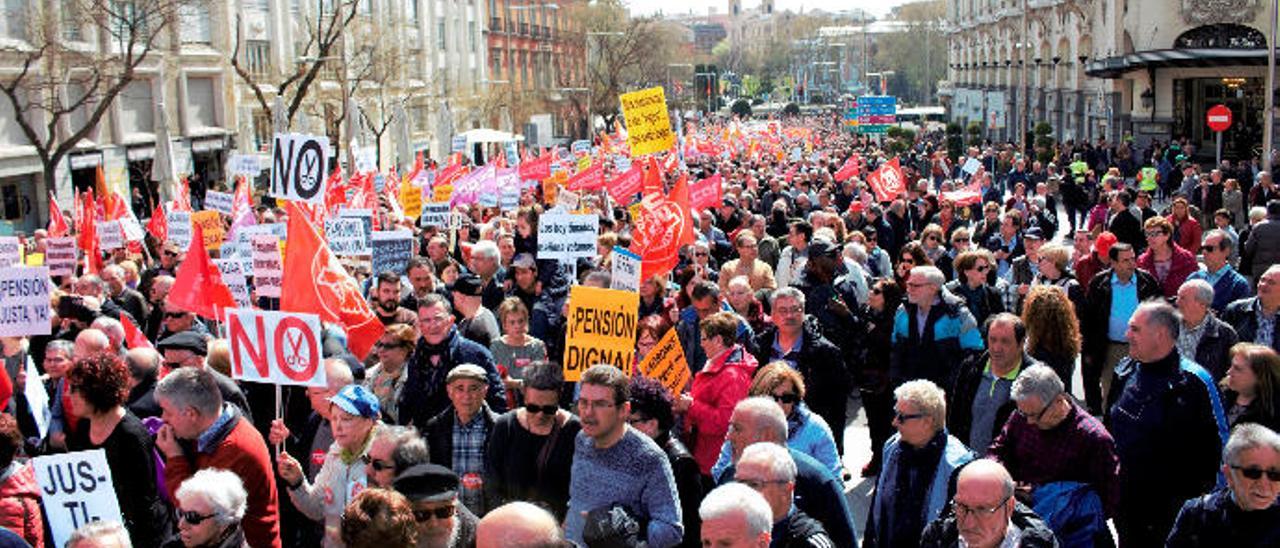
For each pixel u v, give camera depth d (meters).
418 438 6.26
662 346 8.47
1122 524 7.49
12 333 8.95
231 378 8.55
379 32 55.75
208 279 9.24
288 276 8.74
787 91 167.62
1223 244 11.56
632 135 18.30
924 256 12.43
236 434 6.71
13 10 37.97
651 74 93.88
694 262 13.28
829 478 6.31
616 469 6.19
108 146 42.72
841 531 6.24
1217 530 5.97
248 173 23.02
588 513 5.74
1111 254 10.94
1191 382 7.25
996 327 7.74
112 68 40.97
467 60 77.88
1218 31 46.25
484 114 73.12
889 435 10.89
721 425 8.25
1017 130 73.44
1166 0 47.00
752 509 4.87
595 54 88.00
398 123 51.09
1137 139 49.84
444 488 5.39
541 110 80.31
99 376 6.77
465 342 8.27
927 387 6.41
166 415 6.60
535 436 6.75
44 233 19.58
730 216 19.33
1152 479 7.31
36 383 8.27
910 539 6.42
